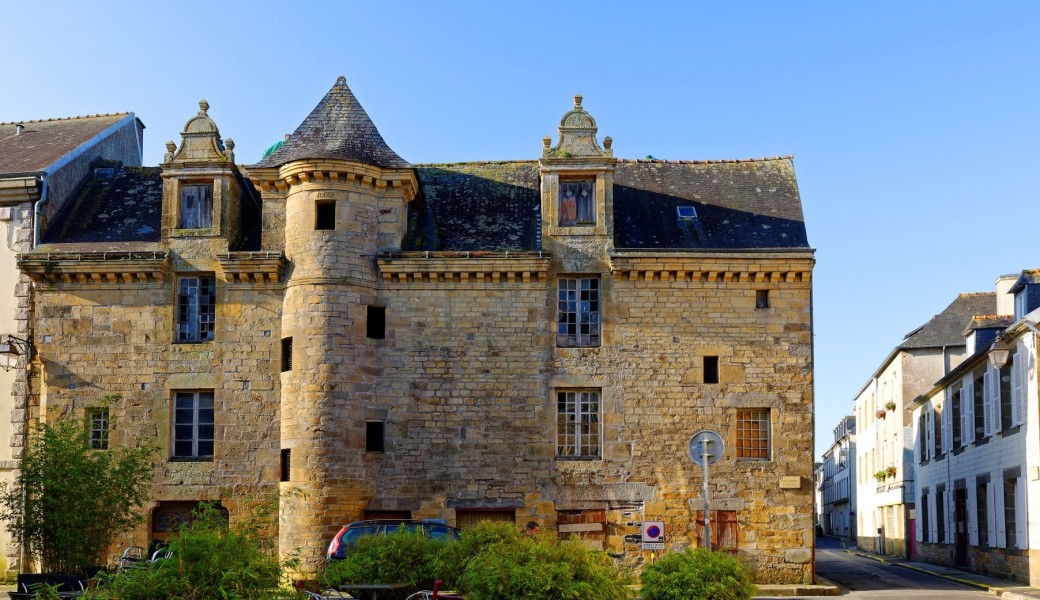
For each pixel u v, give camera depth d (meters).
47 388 26.97
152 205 29.34
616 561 25.81
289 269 26.78
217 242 27.27
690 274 26.77
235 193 27.98
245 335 26.86
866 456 57.59
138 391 26.83
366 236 26.89
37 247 27.73
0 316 27.48
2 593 23.22
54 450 22.27
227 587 12.16
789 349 26.58
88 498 21.91
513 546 15.37
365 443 26.14
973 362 33.28
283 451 26.33
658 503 26.03
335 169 26.47
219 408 26.62
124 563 20.11
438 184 30.28
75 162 29.94
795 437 26.25
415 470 26.22
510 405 26.47
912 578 31.72
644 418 26.36
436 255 26.72
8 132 33.75
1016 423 28.86
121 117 34.50
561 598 14.12
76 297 27.28
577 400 26.59
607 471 26.17
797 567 25.84
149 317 27.08
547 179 27.27
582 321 26.94
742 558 25.84
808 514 25.98
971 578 30.89
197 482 26.36
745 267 26.59
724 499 26.05
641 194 29.56
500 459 26.28
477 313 26.81
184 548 12.48
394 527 21.94
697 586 15.40
